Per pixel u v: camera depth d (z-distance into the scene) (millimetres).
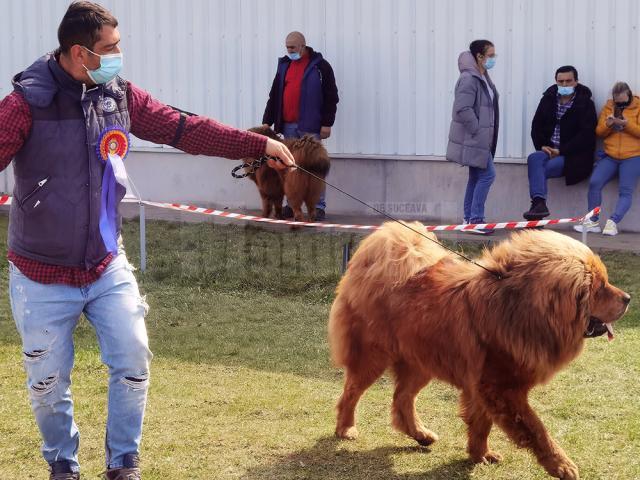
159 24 11969
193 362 6191
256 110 11719
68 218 3631
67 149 3598
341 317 4715
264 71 11617
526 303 4027
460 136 9719
